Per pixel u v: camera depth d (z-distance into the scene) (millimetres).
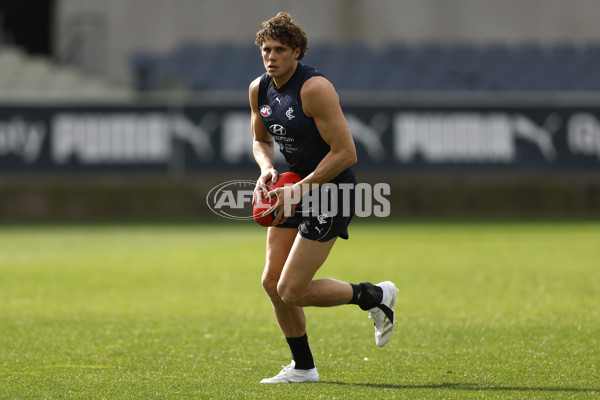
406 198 73688
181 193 73062
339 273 33812
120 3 90875
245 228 60375
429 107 70000
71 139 68000
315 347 19250
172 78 82125
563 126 70562
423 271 34188
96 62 90875
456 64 85875
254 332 21266
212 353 18547
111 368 16906
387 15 92375
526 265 35750
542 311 23906
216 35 91250
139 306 25828
